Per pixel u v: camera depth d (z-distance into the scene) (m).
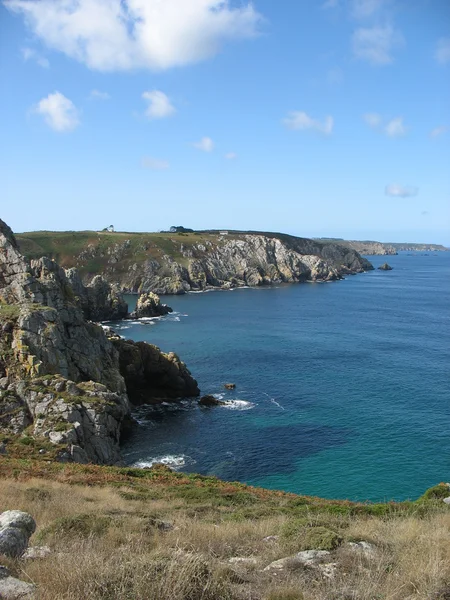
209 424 55.00
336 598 8.47
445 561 9.66
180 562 8.80
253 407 59.91
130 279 193.12
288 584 9.05
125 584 8.07
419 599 8.41
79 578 8.36
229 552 12.13
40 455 36.97
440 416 55.19
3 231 68.00
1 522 11.20
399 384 67.19
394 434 50.53
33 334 50.50
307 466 44.16
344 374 72.56
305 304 153.50
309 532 12.80
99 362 57.28
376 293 183.38
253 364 79.00
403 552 11.14
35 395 44.44
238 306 150.25
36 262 67.44
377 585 8.95
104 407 45.72
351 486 40.25
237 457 46.44
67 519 14.12
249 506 23.14
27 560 10.04
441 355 84.00
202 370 76.06
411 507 19.34
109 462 43.28
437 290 193.38
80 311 61.69
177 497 24.92
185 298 172.12
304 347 91.00
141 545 11.67
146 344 68.56
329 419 55.22
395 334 103.62
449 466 43.34
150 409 60.50
